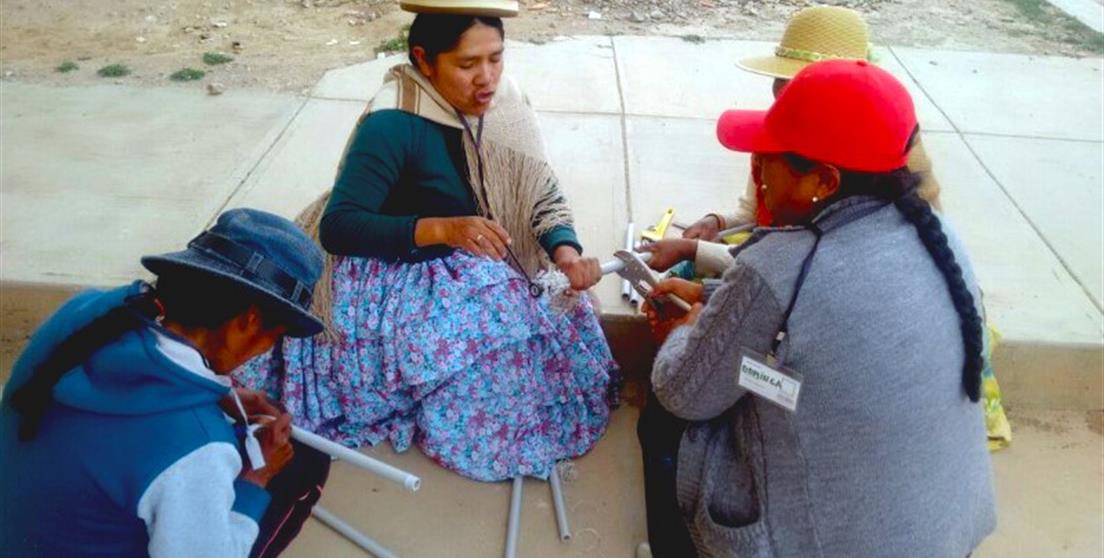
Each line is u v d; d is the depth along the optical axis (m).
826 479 1.83
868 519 1.83
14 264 3.18
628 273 2.56
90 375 1.57
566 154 3.99
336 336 2.63
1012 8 6.16
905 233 1.75
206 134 4.09
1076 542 2.64
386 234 2.37
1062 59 5.30
